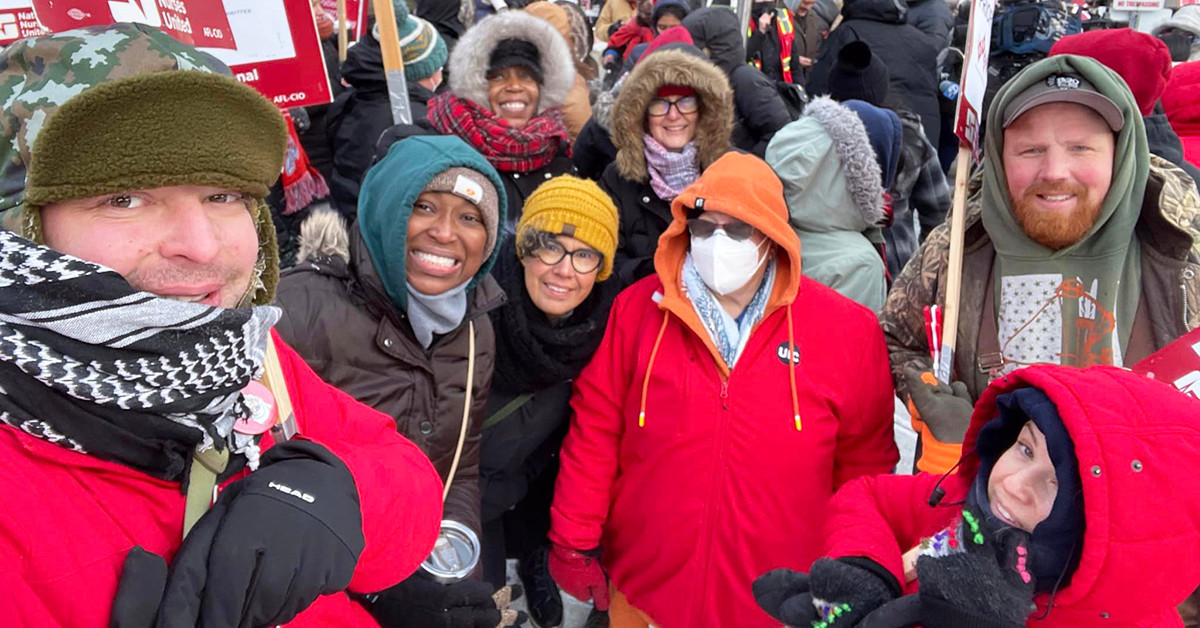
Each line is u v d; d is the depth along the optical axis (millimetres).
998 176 1776
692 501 1918
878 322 2031
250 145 811
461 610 1330
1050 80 1646
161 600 765
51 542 750
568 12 5020
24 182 774
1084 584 1035
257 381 1021
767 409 1891
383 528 1000
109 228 784
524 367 2109
